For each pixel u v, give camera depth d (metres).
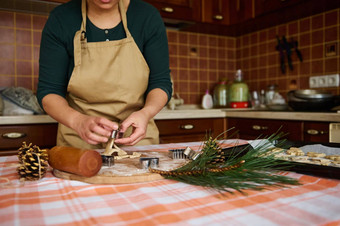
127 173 0.60
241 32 2.74
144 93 1.16
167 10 2.18
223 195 0.48
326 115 1.57
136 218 0.39
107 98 1.08
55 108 0.89
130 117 0.78
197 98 2.74
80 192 0.52
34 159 0.60
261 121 1.97
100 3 0.88
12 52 2.08
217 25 2.46
